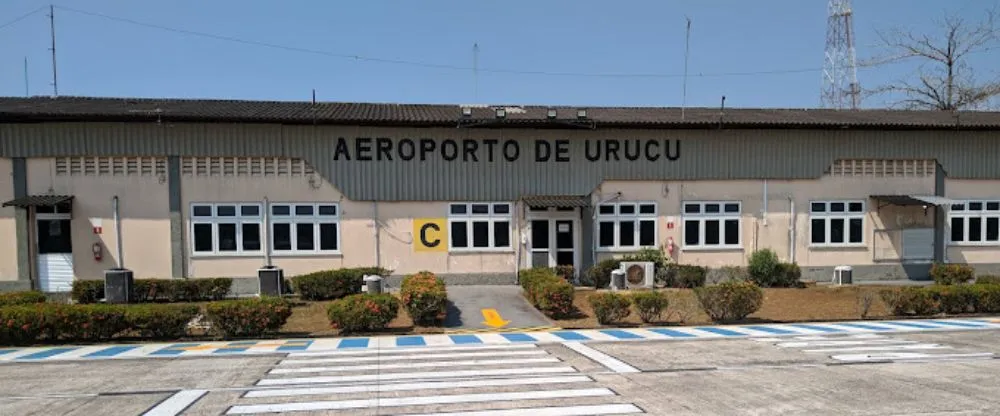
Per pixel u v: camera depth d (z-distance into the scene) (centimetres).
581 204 2027
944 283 2102
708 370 926
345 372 929
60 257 1931
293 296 1888
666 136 2173
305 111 2152
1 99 2222
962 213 2295
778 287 2077
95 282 1766
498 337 1299
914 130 2248
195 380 880
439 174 2086
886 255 2258
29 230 1920
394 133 2066
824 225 2236
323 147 2031
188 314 1317
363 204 2056
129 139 1941
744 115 2411
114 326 1281
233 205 1995
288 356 1079
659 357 1038
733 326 1437
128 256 1950
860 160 2250
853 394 775
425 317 1502
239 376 907
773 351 1091
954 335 1276
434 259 2091
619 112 2473
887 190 2261
